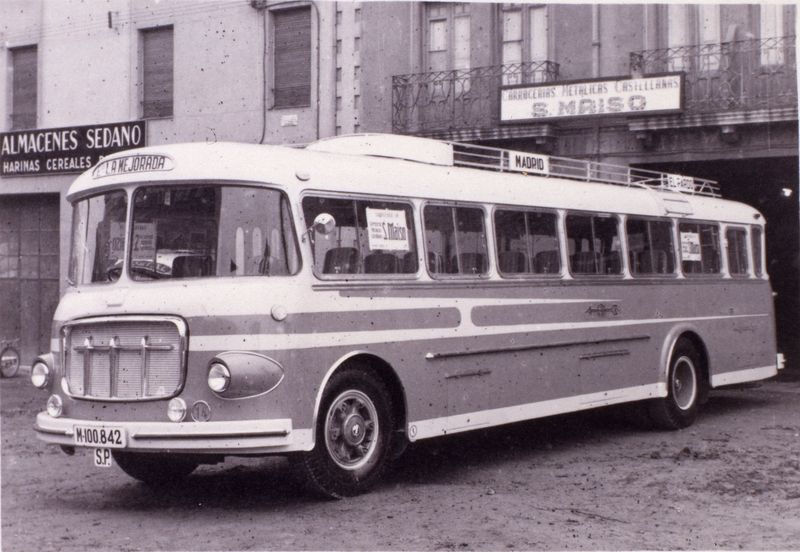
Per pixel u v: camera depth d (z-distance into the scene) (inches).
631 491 326.6
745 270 542.9
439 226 354.6
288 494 327.9
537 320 393.1
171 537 271.0
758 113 615.5
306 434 296.7
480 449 419.5
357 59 737.0
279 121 753.0
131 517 297.4
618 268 444.5
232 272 298.5
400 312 332.8
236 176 303.1
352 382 315.9
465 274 362.6
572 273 415.2
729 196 714.8
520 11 707.4
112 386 301.6
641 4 666.2
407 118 725.3
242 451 283.9
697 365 492.1
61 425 307.9
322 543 261.6
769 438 443.5
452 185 362.9
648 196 474.3
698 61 650.8
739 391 647.8
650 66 662.5
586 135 678.5
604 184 458.9
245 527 281.1
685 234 494.9
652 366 459.8
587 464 379.6
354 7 737.6
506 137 684.7
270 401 288.2
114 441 293.6
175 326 291.7
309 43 748.0
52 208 837.2
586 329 419.5
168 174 310.5
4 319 853.2
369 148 359.3
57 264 832.3
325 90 741.9
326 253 311.9
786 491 325.1
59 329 319.0
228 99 769.6
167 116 797.9
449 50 728.3
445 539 264.7
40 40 841.5
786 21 631.2
